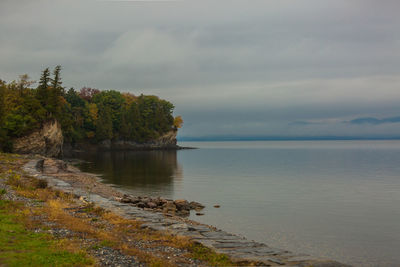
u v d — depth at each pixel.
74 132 127.50
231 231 25.72
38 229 14.69
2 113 85.31
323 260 11.87
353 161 110.06
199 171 74.88
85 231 15.09
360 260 19.95
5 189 24.69
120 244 13.52
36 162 58.28
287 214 32.00
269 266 11.28
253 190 47.47
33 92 104.69
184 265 11.50
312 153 172.62
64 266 10.09
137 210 21.52
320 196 42.56
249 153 176.75
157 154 145.00
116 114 161.38
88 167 77.88
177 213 31.58
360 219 30.19
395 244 23.06
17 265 9.73
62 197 25.22
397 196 42.78
